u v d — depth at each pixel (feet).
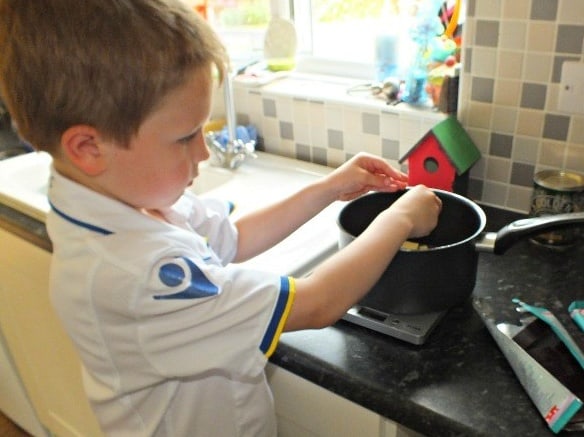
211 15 5.65
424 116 4.08
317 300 2.36
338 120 4.59
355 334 2.76
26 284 4.10
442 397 2.37
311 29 5.36
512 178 3.92
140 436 2.70
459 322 2.79
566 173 3.51
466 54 3.77
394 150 4.38
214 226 3.01
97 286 2.26
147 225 2.37
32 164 4.70
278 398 3.03
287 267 3.38
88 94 2.06
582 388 2.30
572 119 3.53
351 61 5.07
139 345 2.31
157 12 2.12
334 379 2.56
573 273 3.14
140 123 2.14
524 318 2.74
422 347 2.65
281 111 4.92
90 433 4.58
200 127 2.33
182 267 2.27
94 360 2.46
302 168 4.79
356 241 2.52
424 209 2.70
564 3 3.30
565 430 2.15
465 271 2.73
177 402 2.71
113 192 2.34
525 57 3.55
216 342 2.30
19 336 4.67
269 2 5.35
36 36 2.07
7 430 6.05
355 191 3.20
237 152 4.84
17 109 2.25
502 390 2.38
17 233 3.97
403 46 4.64
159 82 2.08
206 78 2.23
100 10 2.05
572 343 2.43
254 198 4.33
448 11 4.13
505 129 3.81
